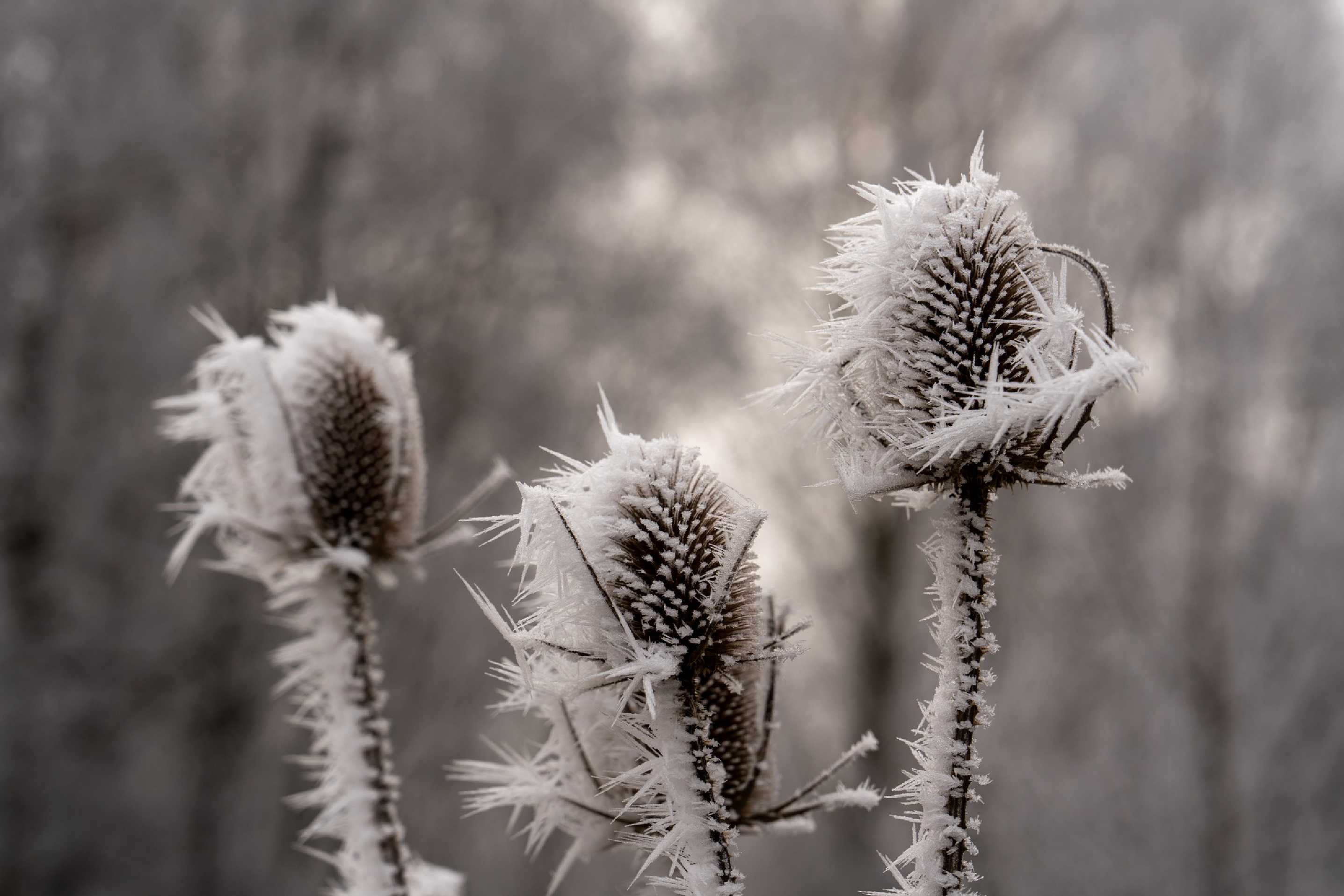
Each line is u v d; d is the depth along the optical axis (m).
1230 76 17.36
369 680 2.94
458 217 18.59
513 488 17.59
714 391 18.61
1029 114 18.17
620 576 1.77
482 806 2.05
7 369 15.58
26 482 15.45
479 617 16.69
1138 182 17.58
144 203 16.34
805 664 18.50
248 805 16.22
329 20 17.42
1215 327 17.16
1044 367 1.70
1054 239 17.28
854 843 16.56
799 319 17.48
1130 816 16.33
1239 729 16.30
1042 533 18.28
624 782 1.98
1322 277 17.06
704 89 18.69
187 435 3.10
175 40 16.31
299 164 17.64
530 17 18.53
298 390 3.07
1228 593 16.52
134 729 15.98
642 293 18.48
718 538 1.86
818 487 1.87
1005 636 18.44
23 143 15.63
